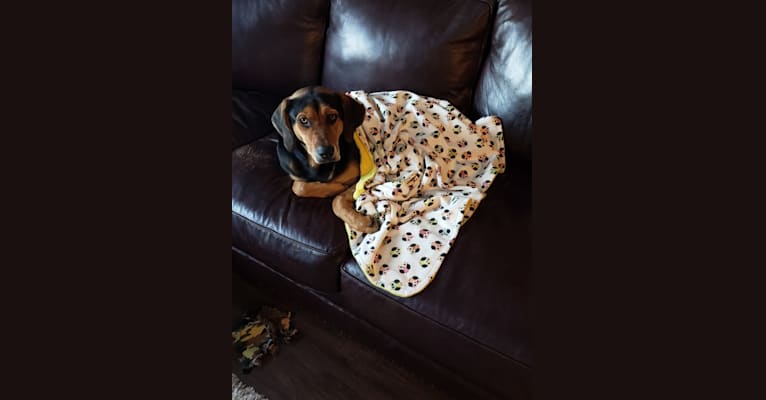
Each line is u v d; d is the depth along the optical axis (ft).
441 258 3.91
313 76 6.45
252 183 4.99
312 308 5.17
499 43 5.02
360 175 4.96
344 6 5.86
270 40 6.40
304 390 4.59
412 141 4.96
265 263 5.11
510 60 4.91
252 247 4.89
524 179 4.83
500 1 5.03
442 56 5.23
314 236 4.38
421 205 4.43
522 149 5.08
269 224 4.62
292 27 6.23
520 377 3.34
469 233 4.10
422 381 4.62
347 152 4.87
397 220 4.33
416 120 5.12
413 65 5.39
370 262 4.01
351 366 4.81
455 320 3.58
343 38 5.91
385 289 3.90
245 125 6.01
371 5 5.62
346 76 5.99
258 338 5.12
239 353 4.95
